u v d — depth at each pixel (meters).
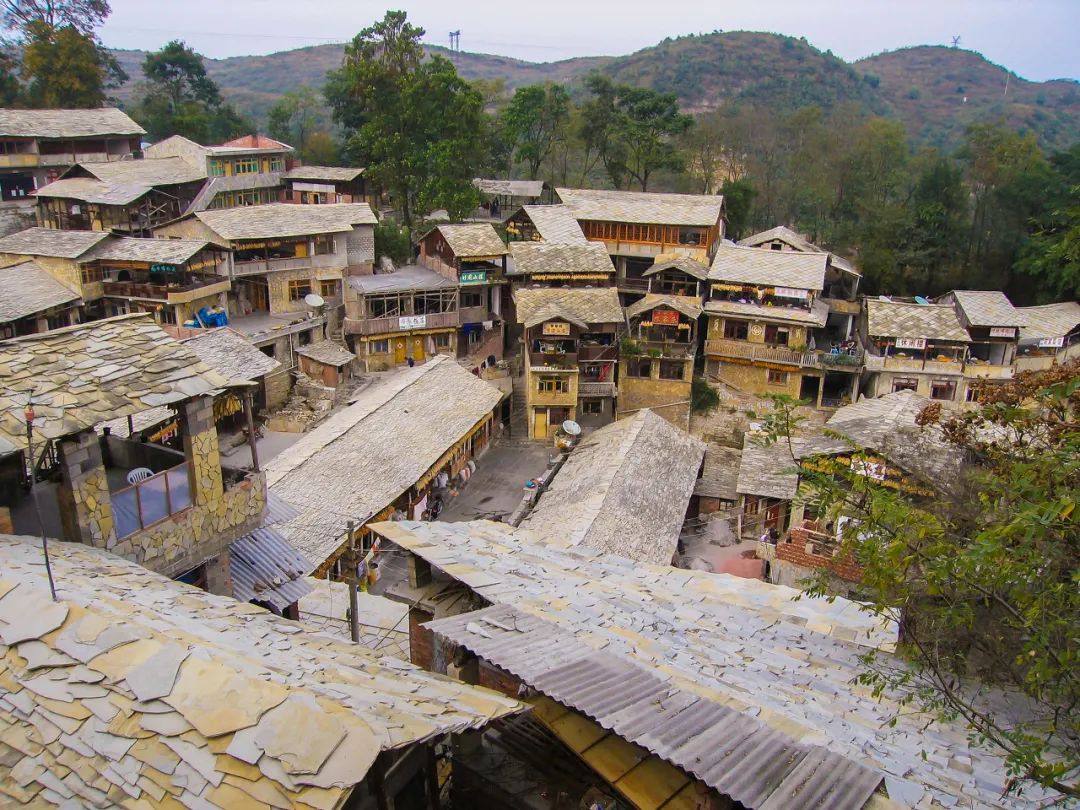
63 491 15.70
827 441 35.25
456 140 68.12
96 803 9.63
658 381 55.12
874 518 11.91
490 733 13.88
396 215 77.88
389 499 38.16
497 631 13.86
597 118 79.81
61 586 12.77
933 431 29.22
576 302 54.44
